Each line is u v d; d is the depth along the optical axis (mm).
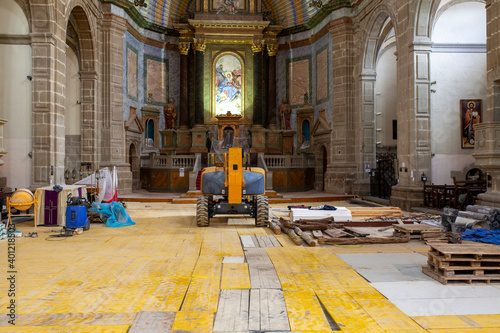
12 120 14109
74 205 10281
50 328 4078
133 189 23672
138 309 4625
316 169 24297
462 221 9359
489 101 10430
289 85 26672
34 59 13797
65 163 18719
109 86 20156
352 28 20797
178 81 27078
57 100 14227
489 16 10461
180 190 22953
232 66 26641
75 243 8656
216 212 11258
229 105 26578
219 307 4660
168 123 26359
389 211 12148
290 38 26469
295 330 4047
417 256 7281
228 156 11398
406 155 14969
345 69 20812
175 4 26203
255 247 8156
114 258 7188
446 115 16328
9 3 14023
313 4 23672
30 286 5484
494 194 10125
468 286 5426
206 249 8023
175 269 6398
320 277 5879
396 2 15797
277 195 19734
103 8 19891
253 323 4207
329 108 22484
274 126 26641
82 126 19250
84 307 4684
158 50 26219
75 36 19031
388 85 24125
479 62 16406
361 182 20234
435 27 16453
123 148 21281
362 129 20188
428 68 14500
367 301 4848
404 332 3969
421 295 5070
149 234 9891
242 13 26250
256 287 5395
